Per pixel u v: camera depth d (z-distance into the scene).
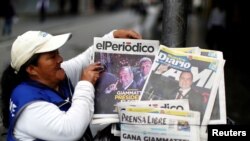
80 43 9.53
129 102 2.08
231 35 16.89
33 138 2.04
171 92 2.13
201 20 36.28
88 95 2.05
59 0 42.47
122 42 2.22
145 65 2.22
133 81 2.20
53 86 2.14
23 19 28.31
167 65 2.17
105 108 2.17
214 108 2.10
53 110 2.02
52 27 22.80
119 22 32.16
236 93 8.60
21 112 2.00
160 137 2.04
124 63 2.22
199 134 2.04
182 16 2.62
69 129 1.98
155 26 27.17
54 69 2.10
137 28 26.14
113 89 2.19
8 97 2.20
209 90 2.11
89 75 2.12
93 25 26.05
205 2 34.41
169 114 2.03
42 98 2.03
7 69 2.21
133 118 2.06
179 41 2.63
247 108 7.35
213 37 14.57
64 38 2.11
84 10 49.44
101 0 67.50
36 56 2.06
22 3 34.41
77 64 2.52
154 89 2.14
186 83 2.13
